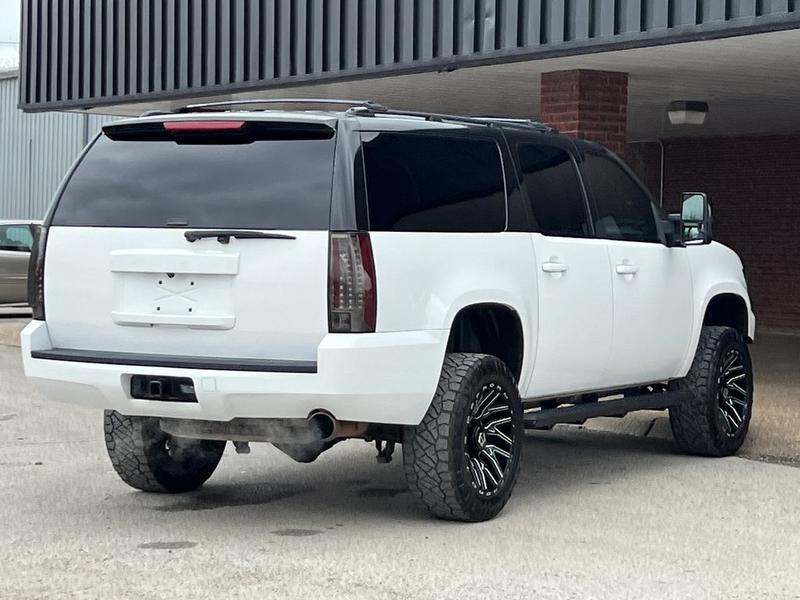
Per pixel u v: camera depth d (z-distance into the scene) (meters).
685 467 9.09
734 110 17.20
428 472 6.98
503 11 12.00
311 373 6.49
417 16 12.85
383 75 13.36
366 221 6.62
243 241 6.68
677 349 9.05
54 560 6.39
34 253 7.29
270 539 6.86
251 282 6.66
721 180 20.94
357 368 6.50
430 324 6.86
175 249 6.81
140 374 6.82
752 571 6.24
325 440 6.89
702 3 10.45
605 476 8.75
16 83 33.19
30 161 32.88
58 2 17.64
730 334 9.48
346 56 13.66
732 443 9.48
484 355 7.25
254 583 5.97
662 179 21.78
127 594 5.79
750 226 20.58
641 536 6.96
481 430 7.21
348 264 6.53
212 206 6.80
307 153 6.75
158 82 16.08
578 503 7.83
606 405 8.43
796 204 19.94
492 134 7.68
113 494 8.05
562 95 13.28
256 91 15.24
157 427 7.76
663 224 9.02
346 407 6.56
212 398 6.64
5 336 19.19
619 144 13.42
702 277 9.37
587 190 8.38
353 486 8.38
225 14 15.12
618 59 12.22
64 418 11.23
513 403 7.38
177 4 15.84
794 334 19.91
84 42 17.22
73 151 31.62
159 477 7.94
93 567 6.26
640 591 5.86
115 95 16.80
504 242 7.48
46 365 7.11
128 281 6.96
